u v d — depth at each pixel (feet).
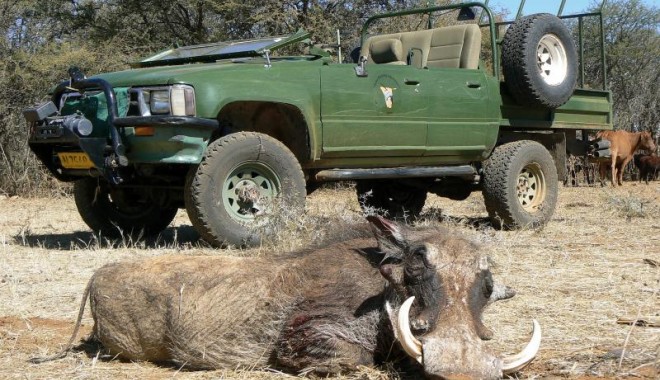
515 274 18.39
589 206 36.24
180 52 25.41
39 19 49.62
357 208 31.04
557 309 15.17
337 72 23.36
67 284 18.16
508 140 28.94
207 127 20.90
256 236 21.63
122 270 12.57
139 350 12.29
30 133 23.13
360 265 11.66
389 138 24.44
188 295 11.82
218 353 11.66
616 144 53.52
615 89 69.21
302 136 23.03
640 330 13.76
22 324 14.93
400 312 9.57
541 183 28.25
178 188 21.98
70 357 12.73
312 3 53.83
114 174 21.34
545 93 26.96
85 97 22.02
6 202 39.60
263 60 23.21
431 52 28.12
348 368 11.19
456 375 8.94
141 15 53.52
